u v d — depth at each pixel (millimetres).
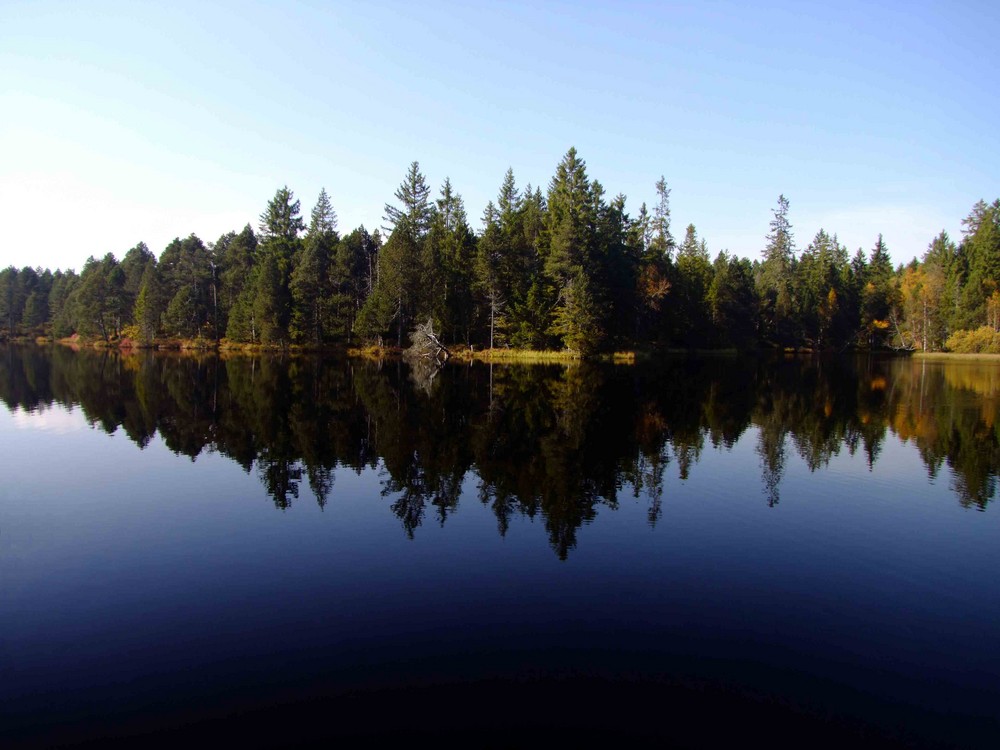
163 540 9555
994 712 5633
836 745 5152
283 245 66750
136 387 29375
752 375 40781
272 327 59906
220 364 45312
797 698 5781
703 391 30391
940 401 27328
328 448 16172
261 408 22984
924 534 10180
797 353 76625
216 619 7082
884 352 77812
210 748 5016
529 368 43938
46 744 5082
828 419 21844
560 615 7246
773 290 83750
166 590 7828
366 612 7262
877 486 13039
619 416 21844
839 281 83312
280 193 69688
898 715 5578
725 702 5684
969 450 16672
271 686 5832
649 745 5090
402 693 5734
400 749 4988
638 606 7512
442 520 10539
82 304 74312
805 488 12844
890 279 89562
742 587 8109
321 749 4992
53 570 8438
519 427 19438
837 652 6586
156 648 6480
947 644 6789
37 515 10695
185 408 22844
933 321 73500
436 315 57000
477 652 6430
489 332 58969
